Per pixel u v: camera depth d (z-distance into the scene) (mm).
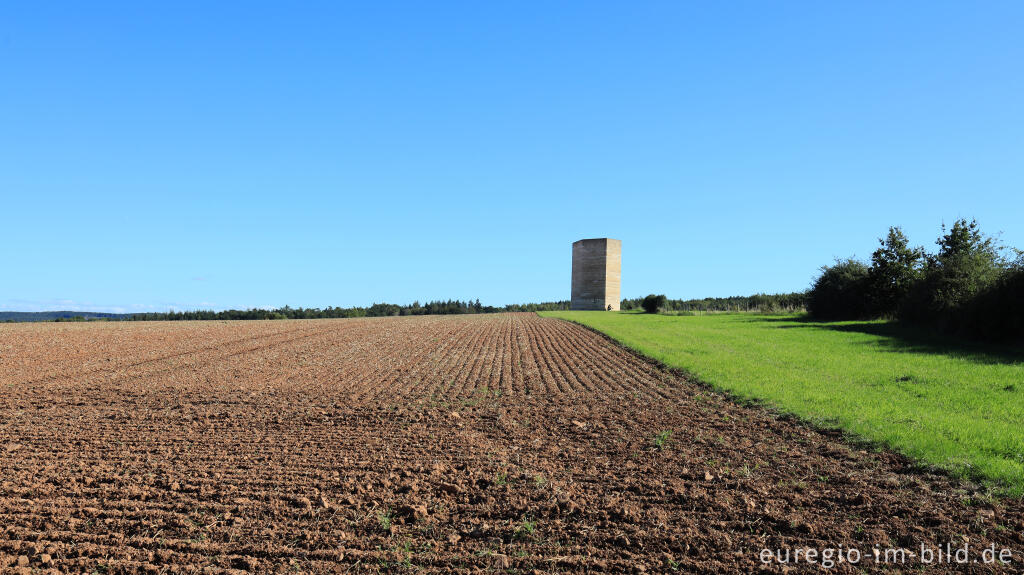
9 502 7984
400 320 51625
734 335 29453
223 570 6207
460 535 6992
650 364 20969
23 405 14914
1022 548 6473
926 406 12906
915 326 31234
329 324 44094
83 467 9594
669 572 6125
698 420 12633
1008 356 20828
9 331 31969
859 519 7293
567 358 23719
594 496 8094
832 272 42156
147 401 15430
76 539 6906
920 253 38750
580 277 78750
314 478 8961
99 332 32719
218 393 16531
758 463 9492
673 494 8172
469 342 31000
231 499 8070
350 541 6828
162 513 7555
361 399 15625
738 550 6555
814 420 12016
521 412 13789
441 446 10820
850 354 21562
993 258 30203
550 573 6129
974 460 9023
